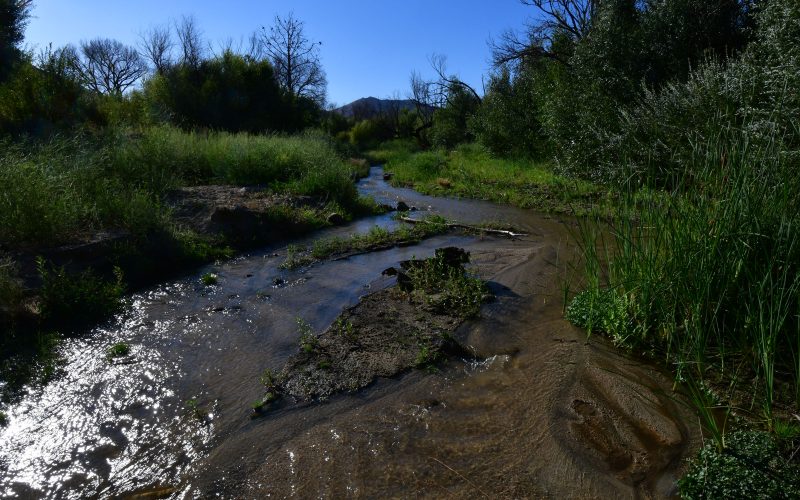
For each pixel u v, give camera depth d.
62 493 2.91
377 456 3.11
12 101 12.34
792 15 7.94
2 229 6.00
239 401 3.74
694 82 9.00
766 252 3.72
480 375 4.00
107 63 43.47
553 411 3.50
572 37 18.75
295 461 3.09
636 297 4.46
